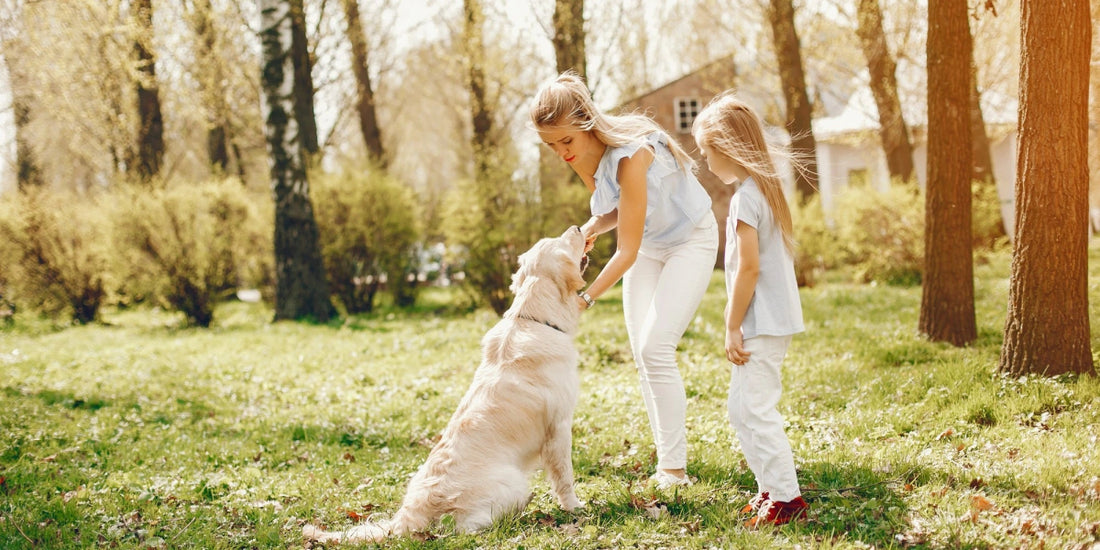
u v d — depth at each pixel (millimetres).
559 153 4051
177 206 14734
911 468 3932
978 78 13617
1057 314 5289
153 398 7523
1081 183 5238
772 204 3361
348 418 6352
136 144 17750
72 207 15805
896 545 3070
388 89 31047
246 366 9383
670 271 4008
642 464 4520
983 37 12445
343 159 16781
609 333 9703
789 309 3350
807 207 15945
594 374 7645
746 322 3410
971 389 5305
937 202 7594
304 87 15461
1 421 6066
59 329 15117
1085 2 5074
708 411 5734
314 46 19234
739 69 22672
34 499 4207
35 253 15430
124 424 6219
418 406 6742
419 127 37312
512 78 20141
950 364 6039
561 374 3629
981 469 3828
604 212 4078
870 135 20859
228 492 4438
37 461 5059
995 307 9695
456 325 12656
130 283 14773
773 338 3377
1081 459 3781
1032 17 5152
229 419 6586
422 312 15688
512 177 14461
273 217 14734
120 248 14539
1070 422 4473
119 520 3850
